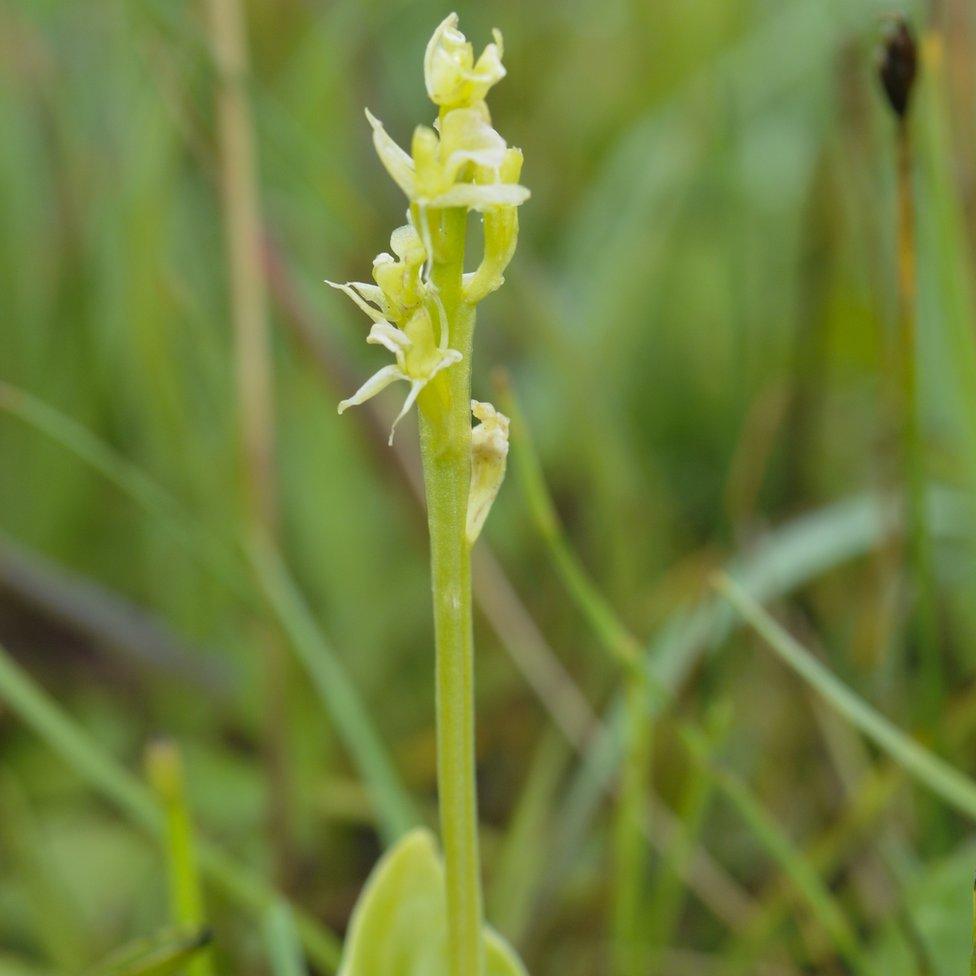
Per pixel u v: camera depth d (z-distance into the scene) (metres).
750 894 0.35
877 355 0.39
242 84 0.38
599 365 0.47
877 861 0.33
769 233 0.49
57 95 0.46
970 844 0.31
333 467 0.44
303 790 0.36
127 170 0.42
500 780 0.39
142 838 0.36
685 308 0.51
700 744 0.30
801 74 0.49
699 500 0.47
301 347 0.40
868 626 0.36
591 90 0.60
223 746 0.41
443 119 0.24
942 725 0.32
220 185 0.40
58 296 0.45
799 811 0.36
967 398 0.32
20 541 0.44
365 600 0.43
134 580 0.45
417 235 0.25
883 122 0.42
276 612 0.33
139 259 0.42
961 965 0.30
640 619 0.41
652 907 0.34
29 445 0.45
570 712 0.36
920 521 0.32
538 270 0.48
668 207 0.49
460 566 0.25
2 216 0.47
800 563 0.36
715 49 0.52
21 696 0.31
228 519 0.42
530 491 0.29
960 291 0.32
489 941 0.27
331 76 0.47
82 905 0.35
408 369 0.25
